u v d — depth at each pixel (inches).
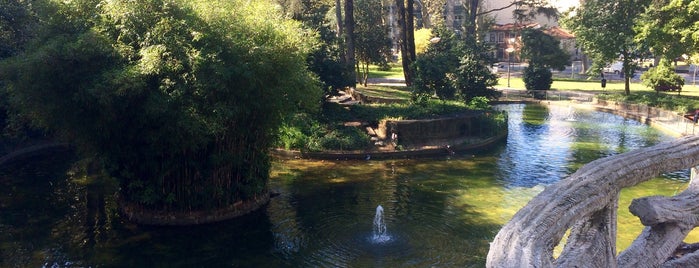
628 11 1787.6
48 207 748.6
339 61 1270.9
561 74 2989.7
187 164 676.7
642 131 1390.3
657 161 304.3
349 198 802.2
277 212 738.8
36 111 658.8
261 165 762.2
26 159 1029.8
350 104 1300.4
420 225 679.7
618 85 2426.2
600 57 1854.1
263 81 666.2
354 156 1059.9
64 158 1039.6
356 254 588.1
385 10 1957.4
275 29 698.2
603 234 277.1
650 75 2018.9
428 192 834.2
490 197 807.7
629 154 307.1
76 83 610.5
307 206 764.6
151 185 683.4
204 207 698.8
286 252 599.2
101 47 614.5
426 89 1418.6
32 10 993.5
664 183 880.3
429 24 2950.3
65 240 629.9
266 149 774.5
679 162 314.7
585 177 272.5
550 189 263.1
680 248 392.8
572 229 281.4
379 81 2151.8
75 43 608.1
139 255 592.4
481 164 1025.5
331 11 1909.4
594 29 1831.9
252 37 666.2
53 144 1134.4
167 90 619.5
